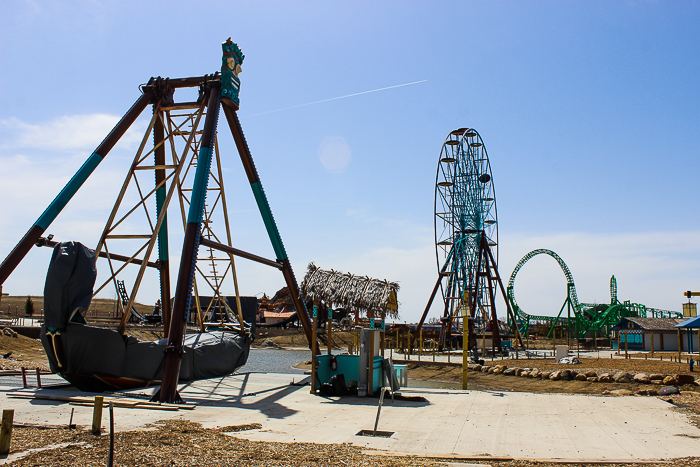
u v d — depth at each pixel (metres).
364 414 18.33
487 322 77.38
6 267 22.92
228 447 12.17
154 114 27.06
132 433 13.12
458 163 75.31
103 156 25.77
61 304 21.17
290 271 33.22
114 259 27.91
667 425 16.45
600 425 16.45
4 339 53.53
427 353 67.94
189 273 22.20
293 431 14.89
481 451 12.83
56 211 24.31
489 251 79.19
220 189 30.33
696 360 46.59
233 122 29.25
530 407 20.45
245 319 63.72
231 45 27.62
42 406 17.94
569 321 101.25
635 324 74.31
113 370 22.52
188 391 23.83
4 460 10.41
